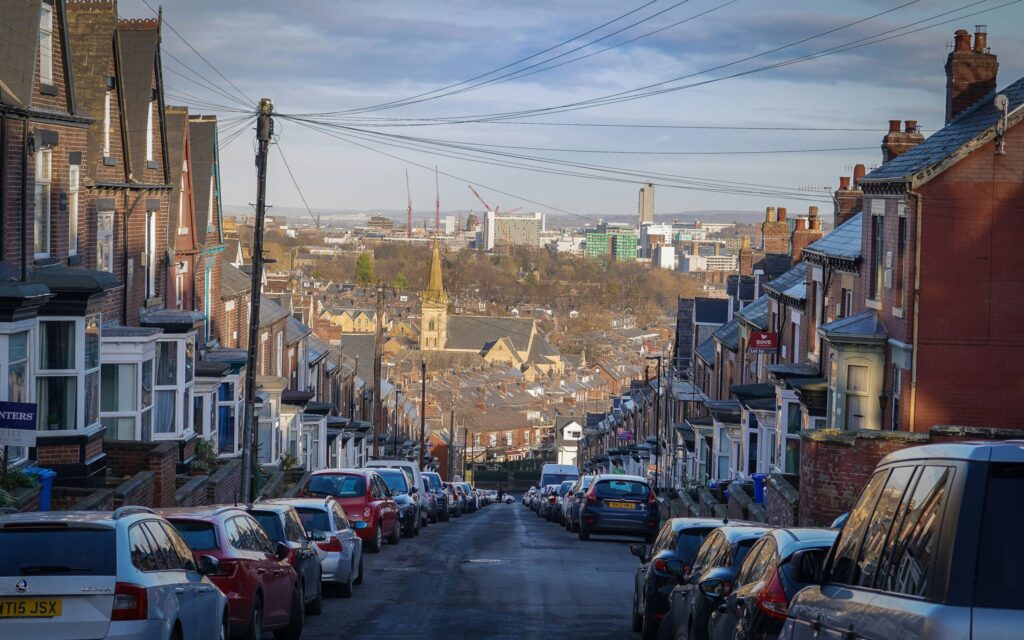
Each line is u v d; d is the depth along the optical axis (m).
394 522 51.03
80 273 38.91
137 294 55.84
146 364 48.34
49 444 38.22
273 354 85.38
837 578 11.39
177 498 43.41
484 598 33.50
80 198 46.72
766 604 14.95
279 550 25.31
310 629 27.56
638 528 54.28
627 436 137.88
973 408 45.25
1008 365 45.16
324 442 91.56
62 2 43.25
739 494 50.94
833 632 10.69
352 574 33.91
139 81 57.16
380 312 103.00
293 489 62.25
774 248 98.00
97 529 16.11
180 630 17.30
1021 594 8.26
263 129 47.28
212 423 61.28
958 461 8.88
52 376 38.56
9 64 39.47
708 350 100.56
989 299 45.16
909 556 9.30
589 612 30.95
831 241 60.47
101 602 15.64
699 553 22.41
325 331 127.00
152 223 58.78
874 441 38.19
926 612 8.50
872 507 10.88
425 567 42.06
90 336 40.00
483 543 53.97
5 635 15.47
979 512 8.46
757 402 67.12
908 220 45.78
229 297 74.75
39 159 42.19
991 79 51.62
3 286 34.59
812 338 63.50
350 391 118.38
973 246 45.19
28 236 39.81
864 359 48.31
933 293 45.28
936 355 45.34
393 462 70.50
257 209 47.12
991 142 44.84
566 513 69.44
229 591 21.66
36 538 15.98
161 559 17.55
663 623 22.45
